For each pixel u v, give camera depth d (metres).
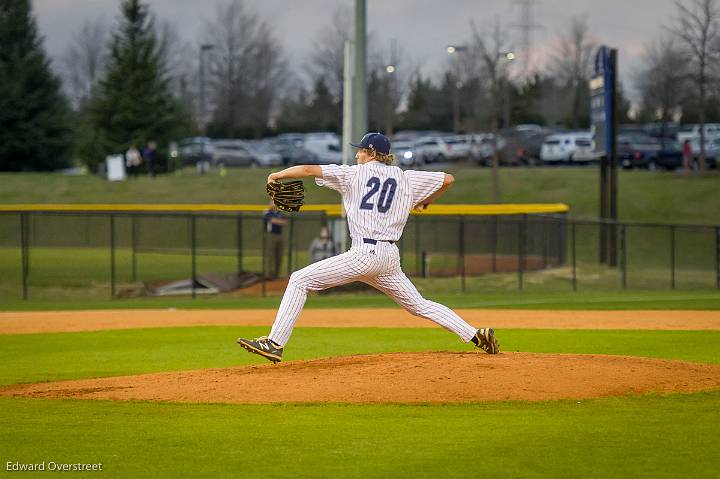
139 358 41.16
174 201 152.38
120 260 108.00
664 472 19.09
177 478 18.95
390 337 47.62
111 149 188.75
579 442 21.67
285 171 27.73
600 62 99.88
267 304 72.88
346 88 82.94
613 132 99.06
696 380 28.52
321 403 26.20
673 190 149.50
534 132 196.00
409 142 189.38
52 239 127.50
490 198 153.88
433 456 20.50
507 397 26.41
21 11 197.50
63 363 39.69
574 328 50.78
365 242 27.89
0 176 176.62
